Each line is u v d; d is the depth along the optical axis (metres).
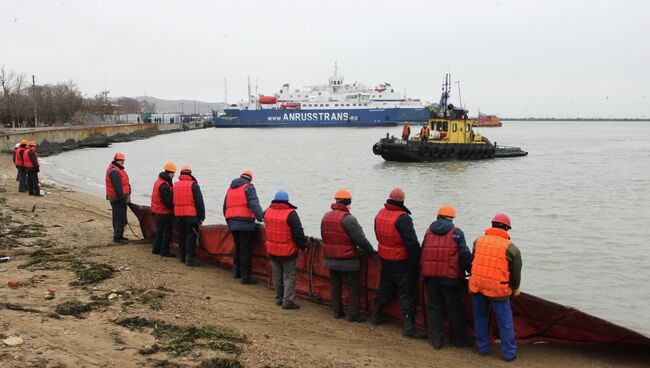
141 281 7.62
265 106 130.50
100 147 61.12
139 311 6.23
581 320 6.00
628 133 136.75
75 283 7.19
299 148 59.38
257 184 27.56
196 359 5.04
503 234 5.72
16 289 6.77
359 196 23.39
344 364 5.41
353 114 120.31
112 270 8.02
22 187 18.25
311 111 122.19
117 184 10.33
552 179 30.33
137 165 38.88
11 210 13.76
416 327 6.59
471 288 5.82
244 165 39.00
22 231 11.05
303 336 6.17
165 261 9.10
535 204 21.23
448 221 6.04
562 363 5.88
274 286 7.36
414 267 6.29
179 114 192.88
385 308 6.92
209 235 9.10
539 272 11.48
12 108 74.19
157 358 4.98
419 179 30.30
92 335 5.38
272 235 7.07
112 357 4.89
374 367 5.43
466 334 6.18
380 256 6.45
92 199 19.25
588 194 24.16
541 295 9.97
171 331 5.69
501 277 5.61
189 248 8.88
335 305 6.94
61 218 13.34
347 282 6.94
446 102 41.78
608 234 15.34
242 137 89.31
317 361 5.40
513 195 23.83
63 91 101.62
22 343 4.90
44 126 83.75
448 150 40.44
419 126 120.94
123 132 85.81
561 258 12.65
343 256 6.64
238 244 8.27
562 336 6.15
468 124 42.03
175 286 7.59
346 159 44.19
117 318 5.93
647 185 27.41
